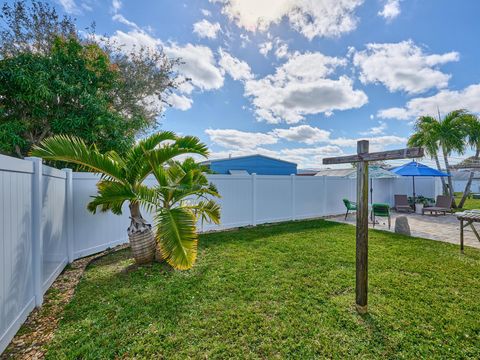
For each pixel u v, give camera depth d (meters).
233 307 3.00
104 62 7.61
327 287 3.54
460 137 12.88
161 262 4.56
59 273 4.14
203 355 2.20
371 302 3.11
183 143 4.91
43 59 6.42
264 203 9.01
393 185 13.66
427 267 4.32
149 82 11.46
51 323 2.71
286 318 2.76
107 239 5.70
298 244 5.86
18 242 2.59
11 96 6.20
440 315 2.82
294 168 21.30
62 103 6.94
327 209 10.87
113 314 2.86
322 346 2.32
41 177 3.16
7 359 2.16
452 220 9.85
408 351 2.25
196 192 4.82
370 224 8.96
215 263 4.55
